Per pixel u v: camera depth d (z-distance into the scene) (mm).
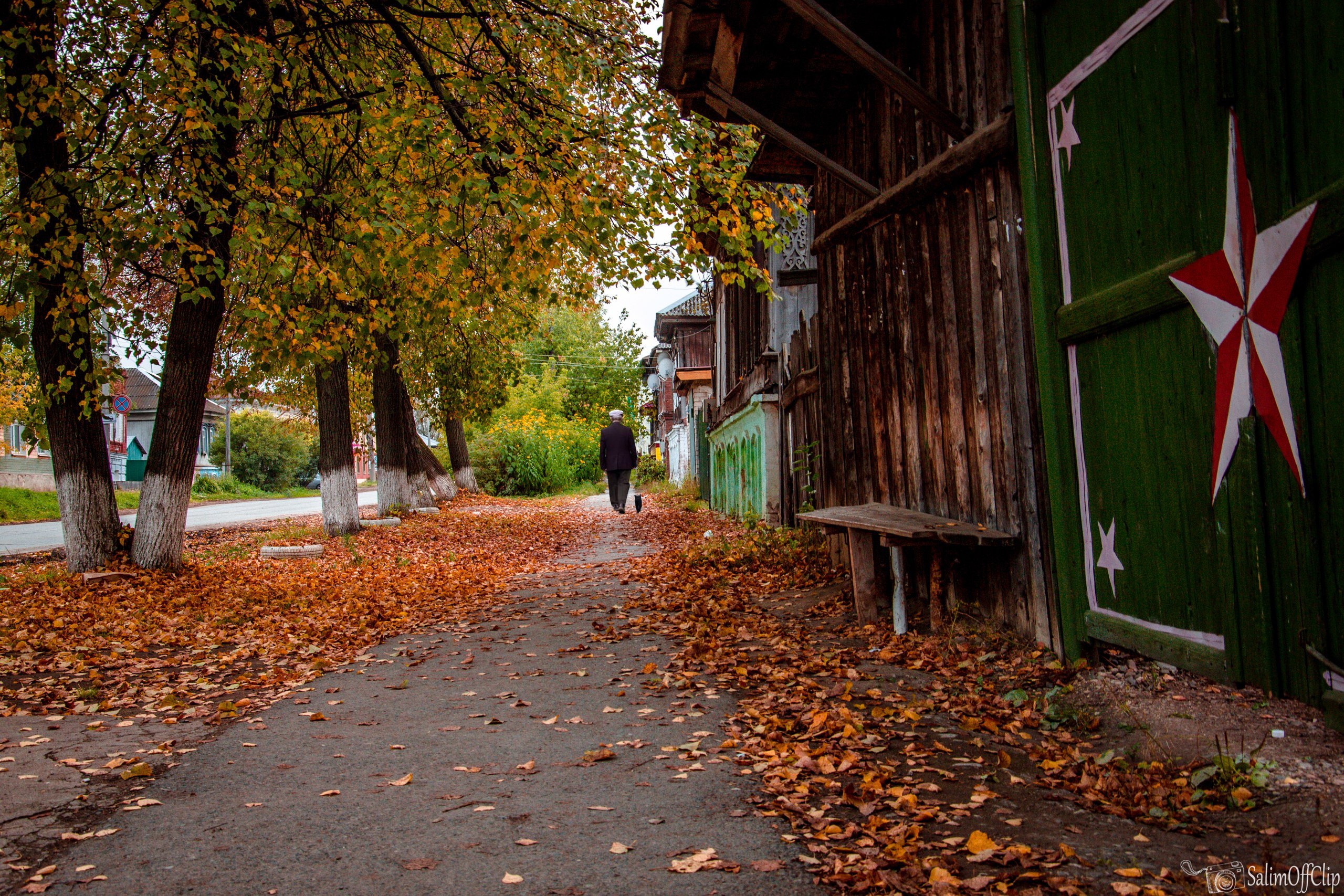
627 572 10547
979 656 4863
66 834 3047
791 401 11055
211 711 4996
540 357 53219
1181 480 3502
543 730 4254
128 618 7848
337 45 9617
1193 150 3307
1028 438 4695
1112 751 3338
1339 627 2762
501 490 36125
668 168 8867
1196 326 3354
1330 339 2717
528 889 2520
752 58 6348
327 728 4477
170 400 9797
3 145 8781
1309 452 2836
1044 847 2617
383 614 8289
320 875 2662
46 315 8852
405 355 21172
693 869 2584
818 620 6488
